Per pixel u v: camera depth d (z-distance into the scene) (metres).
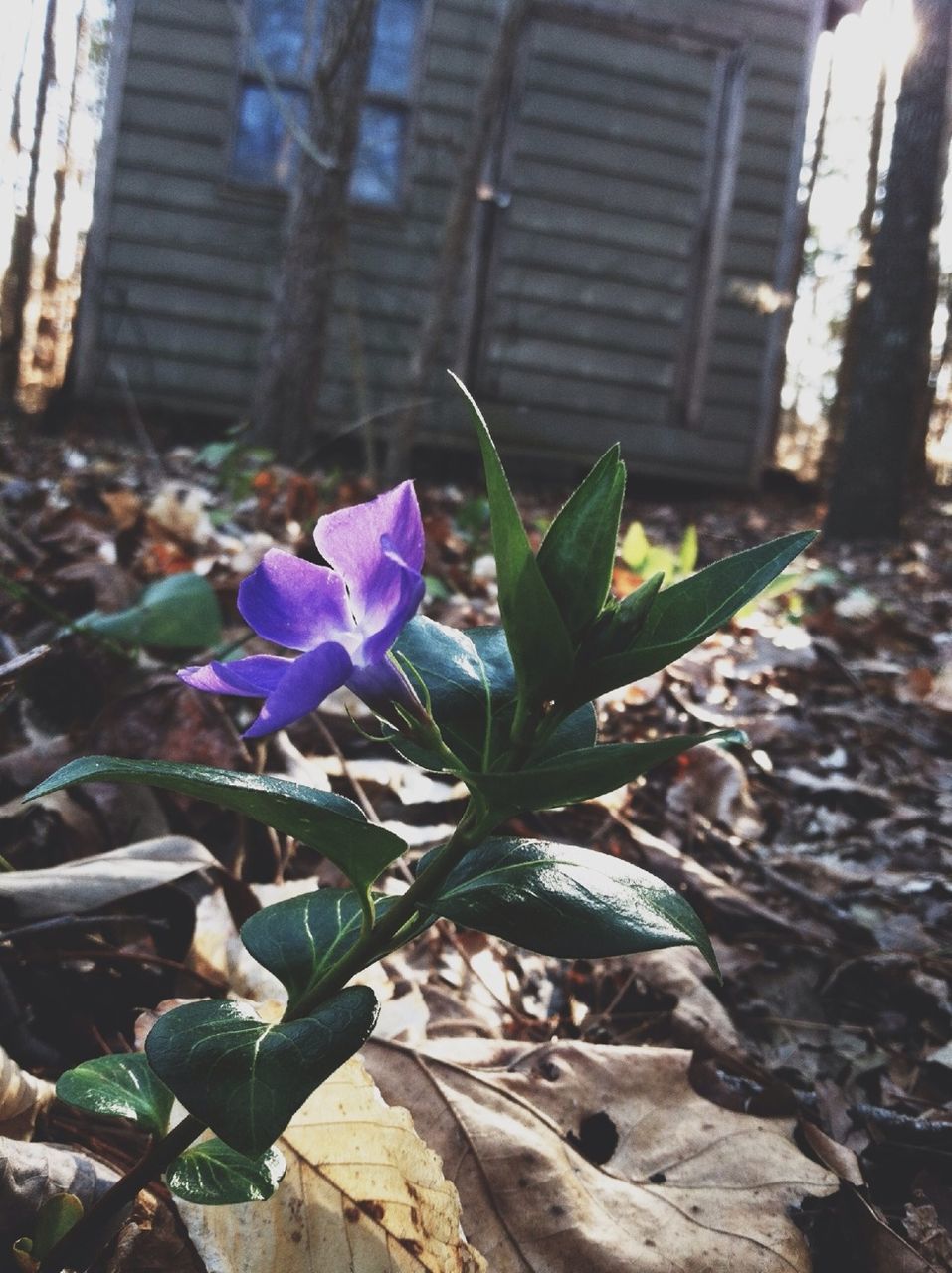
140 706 2.37
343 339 10.78
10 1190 1.19
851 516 10.31
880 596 7.14
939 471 29.38
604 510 0.92
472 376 11.20
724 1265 1.41
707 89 11.40
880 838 3.19
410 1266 1.23
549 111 11.08
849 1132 1.83
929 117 9.88
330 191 8.36
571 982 2.23
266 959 1.05
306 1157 1.26
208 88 10.49
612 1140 1.62
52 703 2.61
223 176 10.57
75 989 1.72
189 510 4.36
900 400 10.15
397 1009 1.79
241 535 4.87
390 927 0.99
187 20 10.40
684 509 11.32
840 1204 1.56
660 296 11.56
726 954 2.36
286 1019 0.99
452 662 1.07
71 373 10.69
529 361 11.30
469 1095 1.57
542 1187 1.45
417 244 10.88
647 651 0.91
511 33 6.81
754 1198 1.53
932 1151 1.77
